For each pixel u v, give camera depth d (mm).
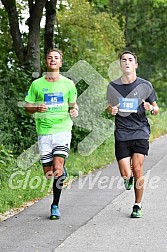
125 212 17656
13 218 16906
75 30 40750
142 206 18469
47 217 17000
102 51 42688
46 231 15414
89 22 42031
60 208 18203
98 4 43562
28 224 16172
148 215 17234
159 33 70062
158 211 17766
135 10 68375
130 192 20812
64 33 39688
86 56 38312
